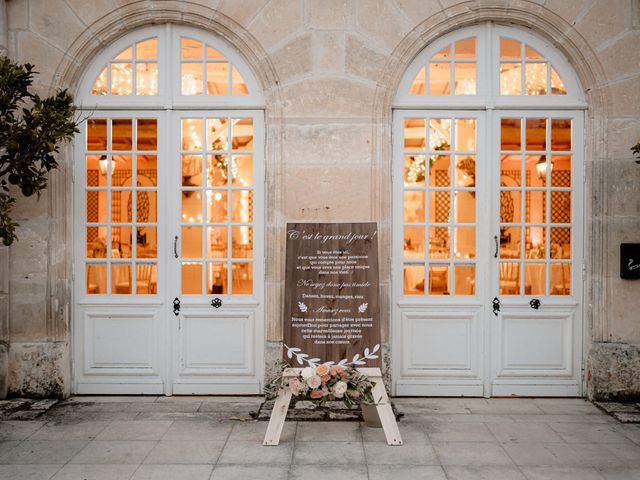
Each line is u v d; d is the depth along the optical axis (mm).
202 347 5051
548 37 4996
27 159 4031
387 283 4926
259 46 4902
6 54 4855
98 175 5059
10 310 4930
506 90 5066
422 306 5039
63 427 4344
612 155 4926
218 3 4891
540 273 5090
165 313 5039
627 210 4930
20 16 4879
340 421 4477
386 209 4926
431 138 5055
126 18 4918
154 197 5055
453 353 5062
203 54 5035
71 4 4895
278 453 3895
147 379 5066
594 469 3672
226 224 5043
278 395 4137
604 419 4582
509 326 5074
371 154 4895
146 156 5055
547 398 5066
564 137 5070
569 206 5086
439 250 5066
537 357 5074
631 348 4934
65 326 4969
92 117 5035
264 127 5023
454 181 5059
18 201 4906
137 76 5047
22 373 4930
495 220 5055
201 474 3578
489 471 3635
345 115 4898
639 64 4895
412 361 5062
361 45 4895
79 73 4984
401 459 3807
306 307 4426
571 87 5051
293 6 4879
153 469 3646
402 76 5008
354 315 4418
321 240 4492
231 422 4457
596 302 4957
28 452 3896
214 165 5055
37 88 4902
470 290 5078
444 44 5023
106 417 4551
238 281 5055
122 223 5059
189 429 4312
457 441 4109
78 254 5055
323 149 4895
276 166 4906
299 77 4898
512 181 5074
